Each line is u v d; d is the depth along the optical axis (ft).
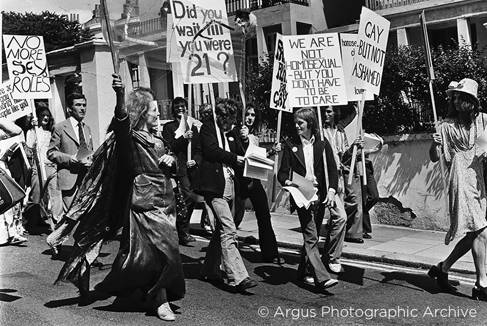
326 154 20.93
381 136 32.68
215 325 16.88
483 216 18.95
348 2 63.41
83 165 24.56
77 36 116.67
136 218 17.20
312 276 21.16
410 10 48.67
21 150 27.43
